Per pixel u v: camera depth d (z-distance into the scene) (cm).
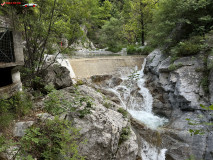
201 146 629
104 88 1009
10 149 321
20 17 576
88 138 448
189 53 950
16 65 454
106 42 2131
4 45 436
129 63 1331
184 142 671
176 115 836
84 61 1217
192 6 1011
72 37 704
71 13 669
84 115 500
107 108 672
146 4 2005
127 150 541
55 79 713
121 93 986
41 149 364
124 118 650
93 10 2656
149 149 701
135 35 2423
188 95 785
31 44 691
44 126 407
